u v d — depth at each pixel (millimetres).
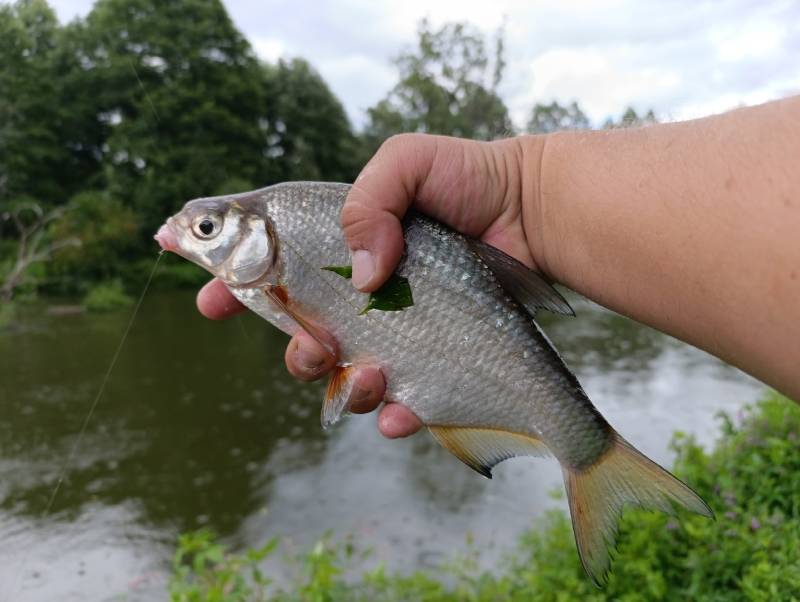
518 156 323
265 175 5793
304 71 6703
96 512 1215
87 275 4281
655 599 513
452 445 304
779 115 213
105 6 5195
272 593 830
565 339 2371
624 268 259
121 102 5191
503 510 1117
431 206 327
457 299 297
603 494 279
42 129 5074
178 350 2559
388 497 1206
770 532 547
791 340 199
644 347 2223
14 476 1371
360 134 7078
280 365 2268
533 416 293
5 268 4055
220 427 1647
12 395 1957
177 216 323
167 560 1045
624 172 260
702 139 231
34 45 5121
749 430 769
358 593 697
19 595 954
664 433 1384
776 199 202
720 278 215
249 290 320
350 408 312
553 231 304
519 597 588
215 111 5230
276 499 1236
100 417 1746
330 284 307
